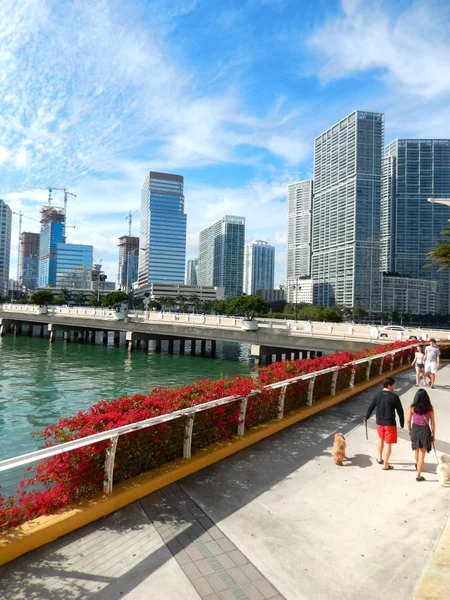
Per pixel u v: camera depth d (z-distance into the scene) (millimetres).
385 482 6578
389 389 7355
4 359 41781
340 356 13781
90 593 3920
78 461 5340
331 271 159250
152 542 4758
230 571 4266
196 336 45688
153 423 6004
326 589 4012
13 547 4414
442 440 8773
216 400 7348
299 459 7480
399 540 4895
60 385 28156
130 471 6055
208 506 5633
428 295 154625
